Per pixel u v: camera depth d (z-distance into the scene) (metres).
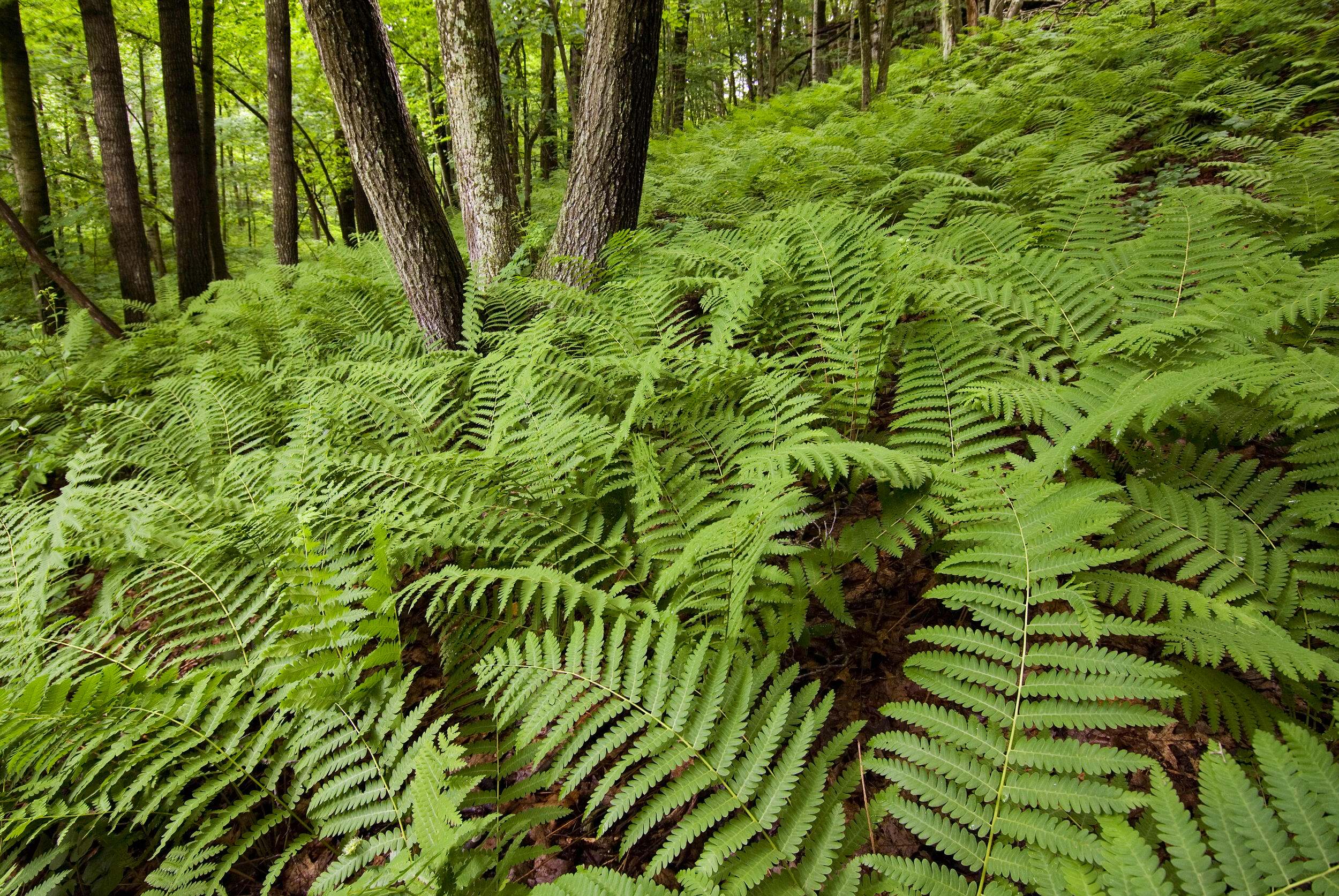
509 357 3.78
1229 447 2.51
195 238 9.12
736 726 1.62
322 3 4.12
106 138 8.58
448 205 13.42
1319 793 1.08
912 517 2.30
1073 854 1.20
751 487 2.64
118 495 3.56
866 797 1.72
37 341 6.54
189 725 2.21
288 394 4.91
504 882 1.70
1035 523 1.78
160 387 5.33
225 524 3.11
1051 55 7.93
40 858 2.06
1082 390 2.52
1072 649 1.49
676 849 1.41
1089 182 4.08
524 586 2.32
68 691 2.01
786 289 3.49
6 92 8.59
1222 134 5.08
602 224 4.98
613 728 1.69
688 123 16.22
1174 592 1.86
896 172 6.12
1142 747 1.76
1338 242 3.12
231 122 15.84
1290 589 1.84
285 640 2.19
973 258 3.80
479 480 2.79
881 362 2.82
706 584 2.13
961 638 1.63
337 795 2.01
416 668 2.20
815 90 10.80
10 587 3.18
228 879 2.07
